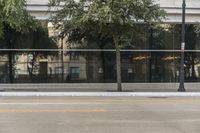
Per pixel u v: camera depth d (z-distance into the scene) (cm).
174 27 3828
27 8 3641
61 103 2278
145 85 3794
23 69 3688
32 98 2686
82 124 1518
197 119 1667
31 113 1816
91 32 3316
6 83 3669
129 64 3791
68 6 3266
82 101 2430
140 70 3803
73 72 3734
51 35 3688
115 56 3766
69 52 3725
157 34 3806
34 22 3300
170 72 3831
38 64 3700
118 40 3294
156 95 3075
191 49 3841
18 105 2147
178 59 3841
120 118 1680
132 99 2648
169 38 3825
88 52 3747
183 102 2395
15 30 3641
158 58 3822
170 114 1817
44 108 2012
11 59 3675
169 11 3806
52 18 3388
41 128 1426
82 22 3172
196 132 1373
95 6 3094
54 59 3712
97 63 3762
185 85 3819
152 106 2147
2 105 2142
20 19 3100
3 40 3653
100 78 3766
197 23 3678
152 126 1484
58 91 3316
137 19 3250
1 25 3148
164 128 1444
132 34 3291
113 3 3112
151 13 3231
